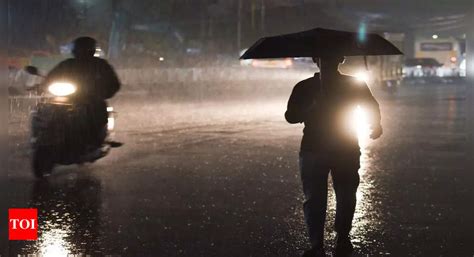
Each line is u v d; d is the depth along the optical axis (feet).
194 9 154.71
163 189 34.81
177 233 26.48
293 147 51.06
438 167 41.91
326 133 22.13
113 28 135.64
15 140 48.03
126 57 134.92
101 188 34.99
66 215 29.09
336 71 22.52
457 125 68.33
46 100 38.40
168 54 142.72
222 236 26.09
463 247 24.54
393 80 131.34
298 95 22.63
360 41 22.09
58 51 117.19
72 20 128.57
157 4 150.71
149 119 71.67
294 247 24.70
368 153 48.21
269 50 21.72
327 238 26.04
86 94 38.58
